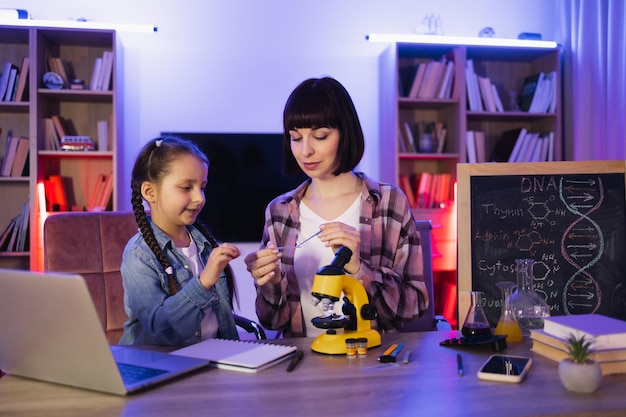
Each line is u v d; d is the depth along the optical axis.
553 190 1.49
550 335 1.10
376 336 1.19
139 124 3.75
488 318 1.43
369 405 0.84
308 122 1.39
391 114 3.73
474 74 3.79
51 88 3.46
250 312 3.79
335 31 3.93
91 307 0.84
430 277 2.00
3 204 3.64
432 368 1.03
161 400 0.87
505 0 4.09
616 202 1.48
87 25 3.43
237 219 3.79
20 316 0.92
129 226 1.95
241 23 3.83
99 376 0.90
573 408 0.82
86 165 3.71
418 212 3.64
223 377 0.99
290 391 0.91
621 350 1.00
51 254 1.84
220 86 3.82
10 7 3.63
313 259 1.53
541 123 4.00
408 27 3.99
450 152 3.86
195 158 1.36
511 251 1.46
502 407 0.83
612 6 3.44
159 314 1.20
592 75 3.68
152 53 3.76
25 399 0.89
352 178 1.61
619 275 1.46
